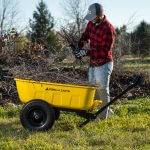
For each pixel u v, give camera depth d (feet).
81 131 23.34
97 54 25.18
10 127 24.39
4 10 65.82
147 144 20.99
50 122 23.34
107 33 24.85
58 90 23.32
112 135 22.66
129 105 30.32
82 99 23.17
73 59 34.50
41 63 32.53
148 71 38.58
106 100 25.53
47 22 96.27
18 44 38.55
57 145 20.71
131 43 41.39
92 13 24.82
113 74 36.91
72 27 35.68
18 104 31.53
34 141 21.36
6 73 33.81
